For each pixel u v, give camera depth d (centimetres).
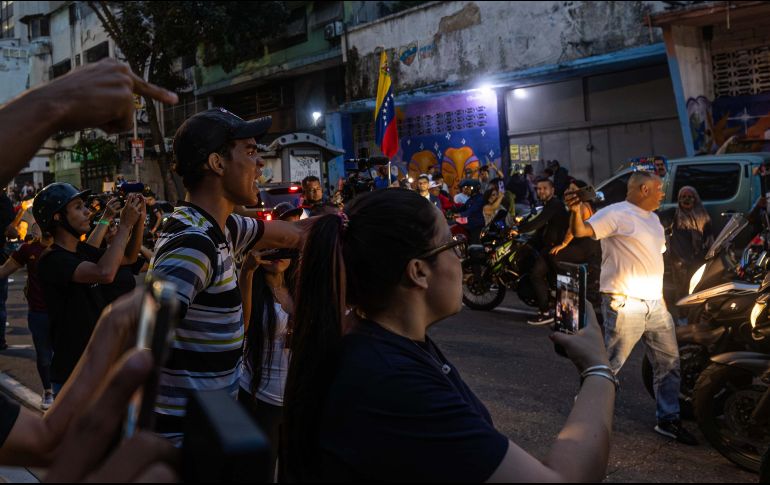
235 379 213
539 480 97
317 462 106
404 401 102
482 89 1725
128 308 95
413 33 1811
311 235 122
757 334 414
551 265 770
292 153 1602
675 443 431
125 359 66
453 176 1859
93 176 3178
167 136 2789
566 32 1483
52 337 365
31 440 97
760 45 1230
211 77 2541
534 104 1681
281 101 2370
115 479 64
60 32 3722
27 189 2714
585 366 120
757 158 919
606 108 1548
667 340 438
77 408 94
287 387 117
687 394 478
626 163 1045
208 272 200
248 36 2202
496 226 873
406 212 120
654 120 1472
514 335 728
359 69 1969
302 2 2170
